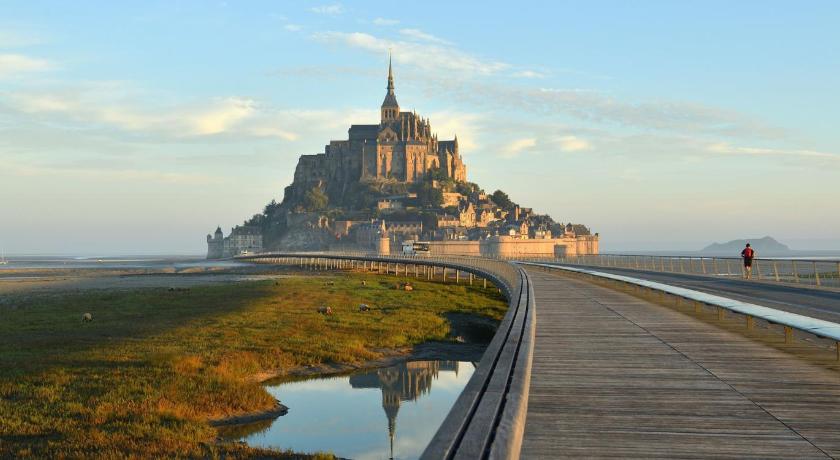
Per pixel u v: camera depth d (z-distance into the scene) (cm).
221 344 3497
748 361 1597
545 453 881
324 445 2045
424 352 3878
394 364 3528
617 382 1348
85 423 1991
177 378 2586
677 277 5516
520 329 1770
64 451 1756
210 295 6781
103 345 3322
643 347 1819
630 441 935
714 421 1042
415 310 5659
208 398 2397
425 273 13375
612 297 3566
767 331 2159
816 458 858
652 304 3150
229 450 1883
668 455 871
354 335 4116
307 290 7606
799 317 1777
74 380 2489
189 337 3675
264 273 16400
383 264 16838
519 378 1095
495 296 7719
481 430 776
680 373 1442
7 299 7106
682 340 1953
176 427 2044
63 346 3281
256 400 2481
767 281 4688
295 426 2255
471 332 4700
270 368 3200
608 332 2136
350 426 2272
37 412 2067
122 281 12088
